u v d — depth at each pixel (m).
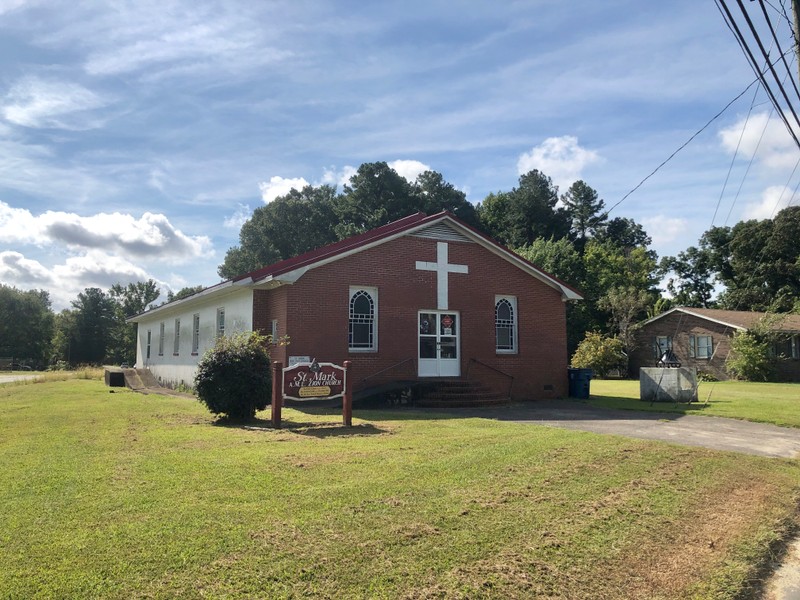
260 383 11.72
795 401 18.52
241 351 11.84
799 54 10.80
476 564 4.73
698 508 6.61
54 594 3.89
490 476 7.16
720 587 4.86
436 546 5.00
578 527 5.68
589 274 47.59
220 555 4.57
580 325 44.38
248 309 17.77
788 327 34.94
